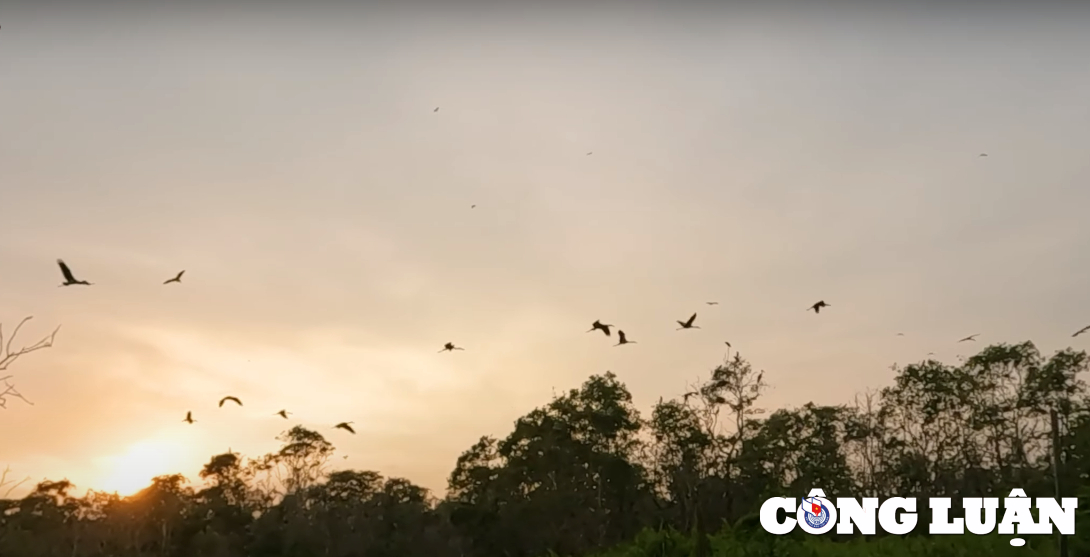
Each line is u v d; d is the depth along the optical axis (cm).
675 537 2512
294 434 5825
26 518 4838
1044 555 2070
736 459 4684
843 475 4450
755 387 4741
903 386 4575
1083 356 3991
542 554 4825
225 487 5725
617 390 5097
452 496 5506
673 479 4847
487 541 4884
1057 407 3894
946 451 4472
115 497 5344
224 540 5088
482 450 5566
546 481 5084
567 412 5056
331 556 5100
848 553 2395
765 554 2355
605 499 5091
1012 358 4191
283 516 5347
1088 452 3422
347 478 5862
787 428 4631
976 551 2339
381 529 5334
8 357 1498
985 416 4319
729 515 4678
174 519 5284
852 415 4738
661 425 4809
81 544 4959
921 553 2400
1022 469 4019
